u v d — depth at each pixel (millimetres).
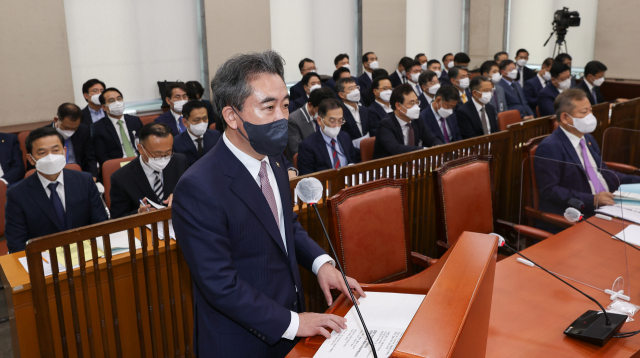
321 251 1476
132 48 6492
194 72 7090
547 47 10188
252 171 1313
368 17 8672
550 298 1663
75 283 1857
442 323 727
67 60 5828
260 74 1192
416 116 3949
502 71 6910
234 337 1312
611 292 1681
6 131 5234
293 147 4461
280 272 1352
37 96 5684
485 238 1021
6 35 5402
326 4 8375
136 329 2027
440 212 2457
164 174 2785
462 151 3184
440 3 10156
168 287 2062
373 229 2104
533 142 2779
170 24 6770
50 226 2543
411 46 9914
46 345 1772
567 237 2104
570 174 2041
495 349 1385
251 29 7234
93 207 2668
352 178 2625
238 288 1202
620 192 2037
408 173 2830
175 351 2119
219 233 1229
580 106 2596
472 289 813
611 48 9227
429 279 1412
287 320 1224
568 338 1437
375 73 6617
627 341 1413
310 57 8359
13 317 1824
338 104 3465
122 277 1955
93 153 4582
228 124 1244
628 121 4941
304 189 1357
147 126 2627
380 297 1425
